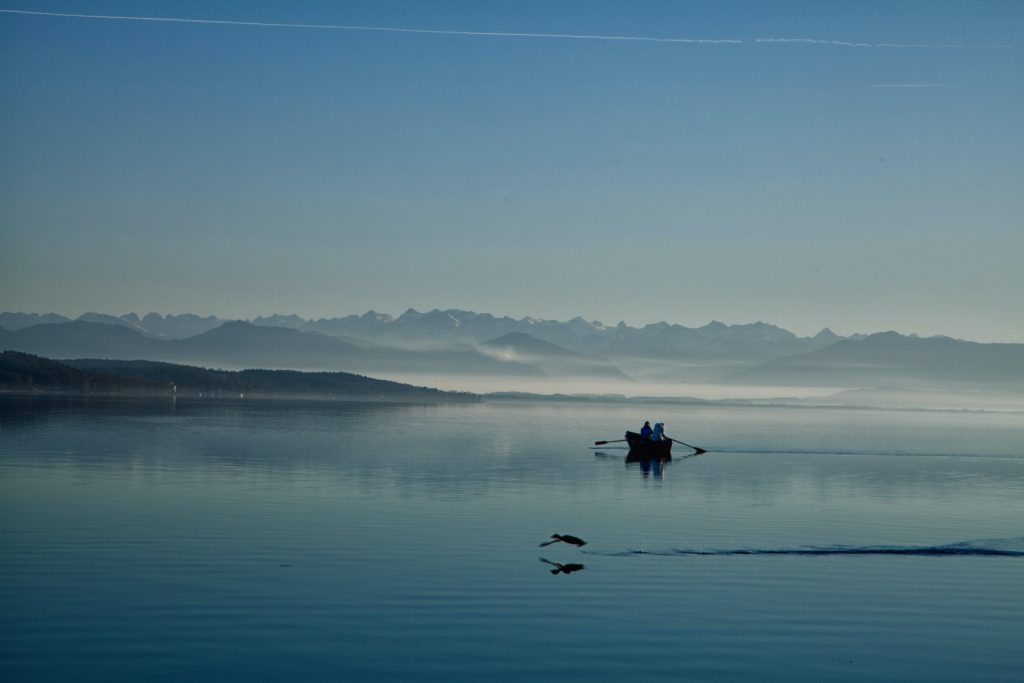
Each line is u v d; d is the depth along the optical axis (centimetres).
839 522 3859
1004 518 4034
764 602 2483
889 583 2708
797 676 1955
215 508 3897
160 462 5847
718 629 2244
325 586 2570
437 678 1914
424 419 15375
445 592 2530
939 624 2312
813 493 4922
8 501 4012
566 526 3619
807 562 2992
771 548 3228
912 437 12656
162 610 2319
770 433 13150
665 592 2572
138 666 1947
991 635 2228
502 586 2608
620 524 3709
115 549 3006
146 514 3700
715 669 1986
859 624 2302
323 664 1975
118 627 2186
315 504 4075
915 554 3139
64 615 2267
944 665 2028
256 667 1953
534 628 2231
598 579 2709
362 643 2106
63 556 2895
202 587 2538
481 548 3123
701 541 3350
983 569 2909
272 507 3959
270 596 2458
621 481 5388
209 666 1952
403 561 2897
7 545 3048
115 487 4531
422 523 3619
